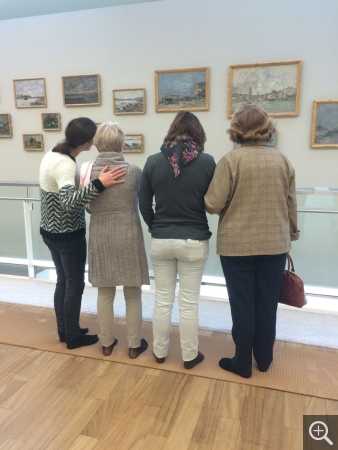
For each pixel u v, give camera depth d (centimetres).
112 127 182
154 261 181
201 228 173
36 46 450
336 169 386
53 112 459
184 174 166
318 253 255
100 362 197
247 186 160
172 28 403
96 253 185
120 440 142
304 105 383
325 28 364
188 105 411
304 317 249
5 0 443
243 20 382
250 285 172
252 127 159
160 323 187
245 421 152
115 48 424
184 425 150
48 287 308
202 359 197
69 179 179
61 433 146
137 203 190
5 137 483
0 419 154
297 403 163
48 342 218
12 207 319
